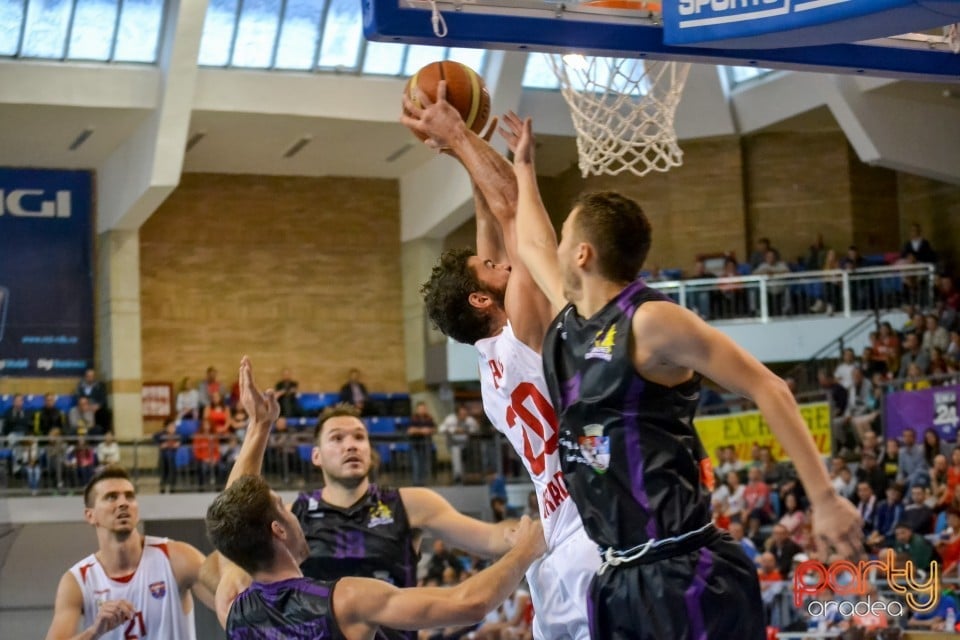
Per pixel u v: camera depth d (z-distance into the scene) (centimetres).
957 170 1966
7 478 1670
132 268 2034
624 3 452
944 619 1045
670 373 282
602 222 289
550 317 350
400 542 549
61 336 2045
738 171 2211
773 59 461
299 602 365
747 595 285
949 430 1377
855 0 376
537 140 2119
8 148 1967
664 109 752
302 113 1898
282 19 1858
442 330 381
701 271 2034
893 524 1266
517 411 357
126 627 554
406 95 392
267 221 2212
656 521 283
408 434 1827
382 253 2258
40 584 1616
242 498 372
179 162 1839
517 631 1278
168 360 2133
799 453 264
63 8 1756
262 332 2192
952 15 375
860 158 2009
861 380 1628
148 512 1705
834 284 1922
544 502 357
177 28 1752
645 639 284
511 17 442
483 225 389
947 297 1825
